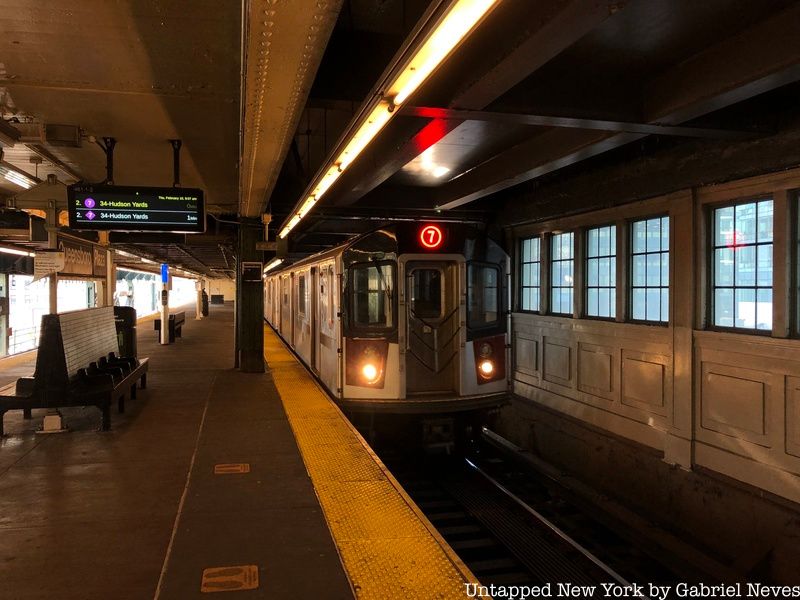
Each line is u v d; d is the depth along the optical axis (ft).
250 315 34.06
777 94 17.67
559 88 16.65
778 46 13.43
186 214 24.23
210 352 44.34
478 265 25.85
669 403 23.49
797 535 17.93
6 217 36.09
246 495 14.29
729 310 21.40
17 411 23.58
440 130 18.97
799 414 18.12
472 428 26.73
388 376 24.70
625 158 25.72
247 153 19.10
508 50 12.61
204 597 9.53
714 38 14.75
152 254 68.85
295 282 45.75
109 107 19.36
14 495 14.20
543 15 11.38
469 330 25.34
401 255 24.66
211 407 24.50
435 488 25.88
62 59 15.67
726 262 21.54
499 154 27.02
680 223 22.97
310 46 10.98
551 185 31.60
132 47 15.10
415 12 14.64
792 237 18.76
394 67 11.28
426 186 35.58
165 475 15.75
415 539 11.81
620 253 26.76
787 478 18.47
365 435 25.04
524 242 36.42
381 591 9.75
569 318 30.96
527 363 35.29
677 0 12.92
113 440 19.25
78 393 20.07
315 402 25.58
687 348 22.49
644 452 24.76
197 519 12.78
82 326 22.24
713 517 21.15
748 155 19.60
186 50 15.28
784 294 18.78
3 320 47.19
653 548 20.53
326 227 44.14
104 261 59.00
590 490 26.91
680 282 22.98
